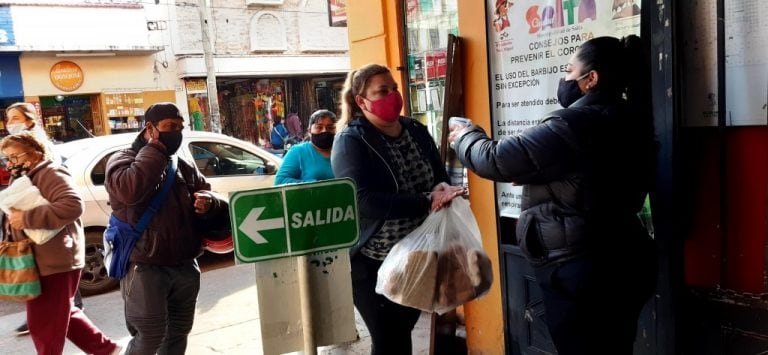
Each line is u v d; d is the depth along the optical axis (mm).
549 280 1931
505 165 1829
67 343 4152
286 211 1728
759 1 1893
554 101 2645
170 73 16984
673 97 2076
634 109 1950
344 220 1804
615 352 1935
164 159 2695
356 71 2363
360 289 2410
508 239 2973
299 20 18578
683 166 2135
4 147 3125
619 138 1846
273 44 18312
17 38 14500
